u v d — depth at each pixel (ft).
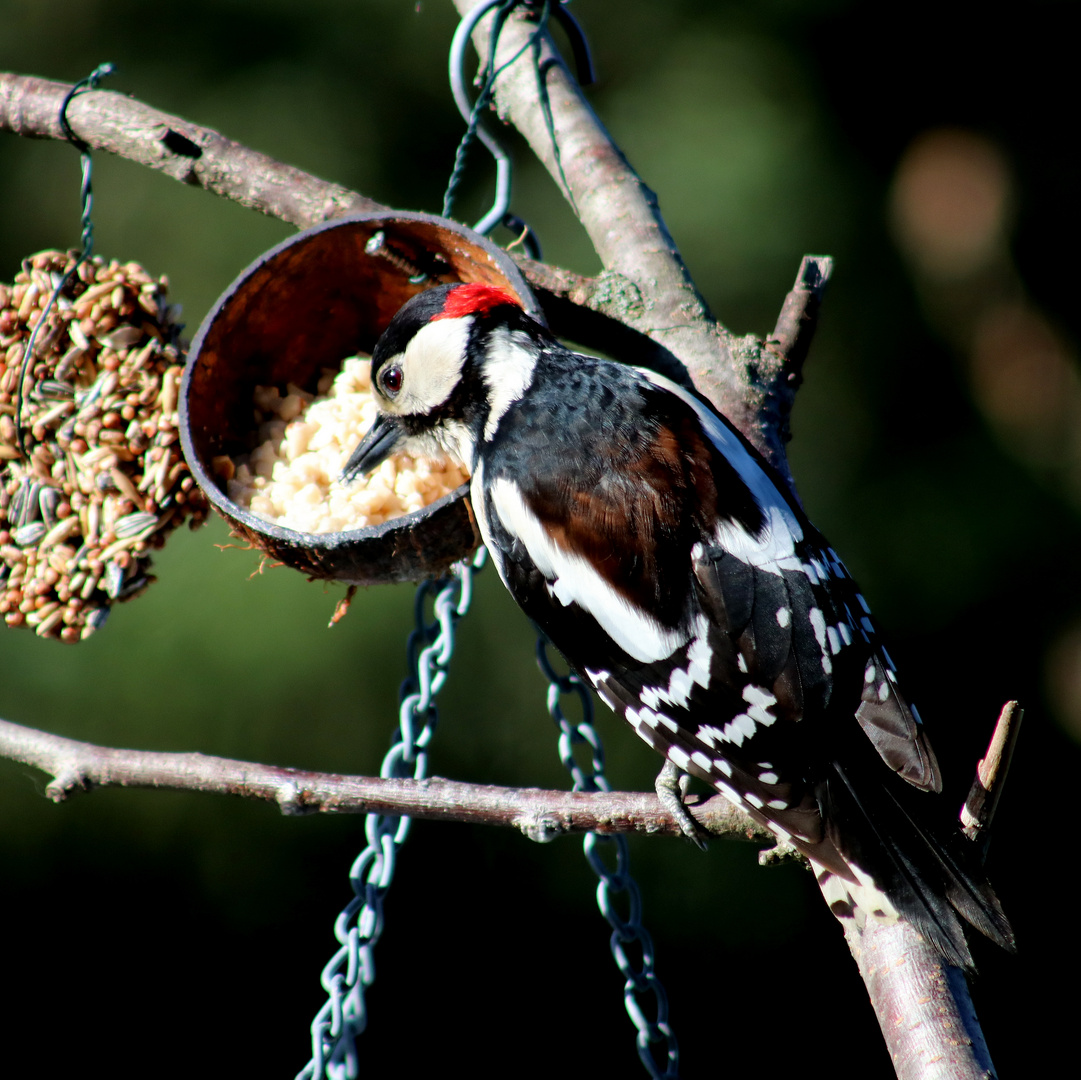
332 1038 19.77
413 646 22.85
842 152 52.26
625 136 48.93
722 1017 45.96
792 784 17.20
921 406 53.01
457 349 20.59
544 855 45.88
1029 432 60.23
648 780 43.27
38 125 24.93
